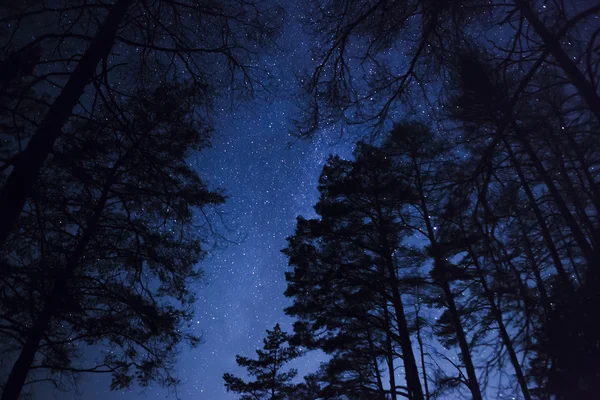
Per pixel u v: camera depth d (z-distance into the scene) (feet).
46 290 23.12
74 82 16.75
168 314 31.94
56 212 25.96
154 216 31.96
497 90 11.55
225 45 20.17
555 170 12.09
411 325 54.65
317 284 50.83
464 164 13.28
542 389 7.87
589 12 9.44
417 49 13.66
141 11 20.27
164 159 29.96
